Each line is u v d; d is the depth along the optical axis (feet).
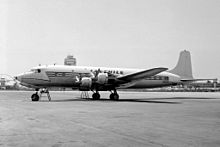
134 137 25.96
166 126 33.27
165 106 69.82
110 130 29.86
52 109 55.26
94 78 92.22
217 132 29.09
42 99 100.99
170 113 50.31
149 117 42.96
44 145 22.33
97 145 22.47
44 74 89.66
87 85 90.12
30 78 88.22
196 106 71.20
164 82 111.34
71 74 92.89
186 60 120.98
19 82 88.63
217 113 51.26
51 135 26.68
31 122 35.53
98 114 46.50
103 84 92.58
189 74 120.98
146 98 123.95
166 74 112.16
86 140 24.43
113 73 99.50
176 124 35.12
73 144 22.77
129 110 55.57
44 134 27.17
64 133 27.78
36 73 88.94
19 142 23.41
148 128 31.53
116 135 26.94
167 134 27.68
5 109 54.29
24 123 34.55
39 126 32.17
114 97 96.84
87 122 36.11
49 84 90.68
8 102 78.69
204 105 75.61
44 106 63.41
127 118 41.19
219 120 39.78
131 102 86.94
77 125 33.30
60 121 36.76
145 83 107.45
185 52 121.19
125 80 96.02
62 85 92.99
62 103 75.51
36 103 74.59
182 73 119.55
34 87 90.17
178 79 115.55
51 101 86.33
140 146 22.18
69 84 93.66
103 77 90.99
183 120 39.52
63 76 91.71
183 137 26.11
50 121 36.63
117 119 39.75
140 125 33.88
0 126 32.01
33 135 26.61
